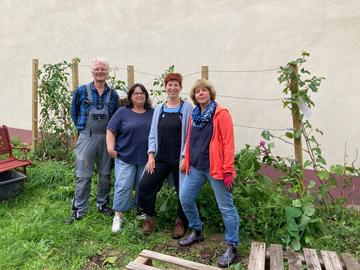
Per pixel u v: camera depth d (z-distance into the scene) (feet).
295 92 12.71
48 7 24.21
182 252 11.73
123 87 18.16
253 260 9.66
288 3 16.52
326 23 15.87
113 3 21.50
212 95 10.61
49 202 15.12
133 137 12.42
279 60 16.92
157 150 11.91
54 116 19.56
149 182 12.02
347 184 13.64
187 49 19.27
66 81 19.71
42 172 17.21
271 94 17.19
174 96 11.66
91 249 11.69
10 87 26.73
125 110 12.71
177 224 12.59
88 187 13.65
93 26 22.44
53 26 24.13
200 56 18.90
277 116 17.10
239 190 12.73
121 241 12.19
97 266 10.94
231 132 10.25
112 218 13.74
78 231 12.62
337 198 13.66
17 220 13.46
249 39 17.54
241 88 17.89
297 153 13.19
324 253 10.27
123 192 12.65
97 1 22.08
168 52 19.89
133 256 11.48
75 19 23.12
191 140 10.92
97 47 22.40
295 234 11.46
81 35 22.99
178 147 11.82
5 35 26.55
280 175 14.35
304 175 14.90
